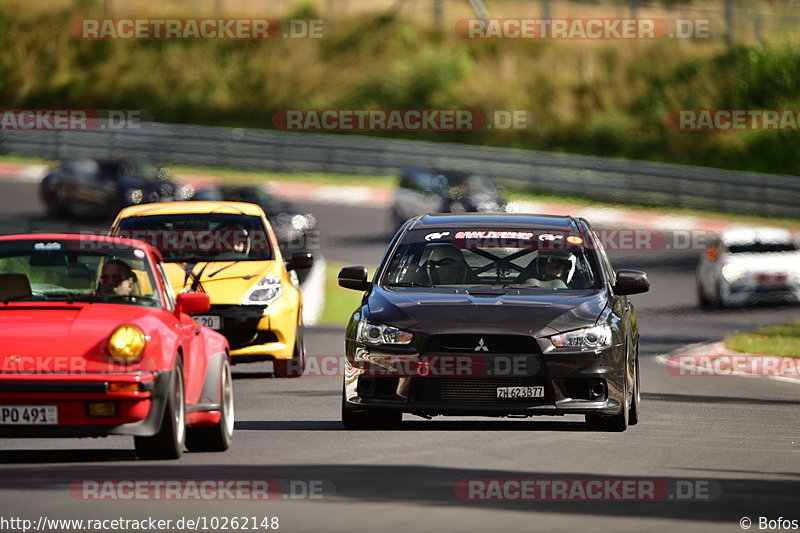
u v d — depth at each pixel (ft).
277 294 194.29
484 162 604.49
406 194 485.15
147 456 113.29
